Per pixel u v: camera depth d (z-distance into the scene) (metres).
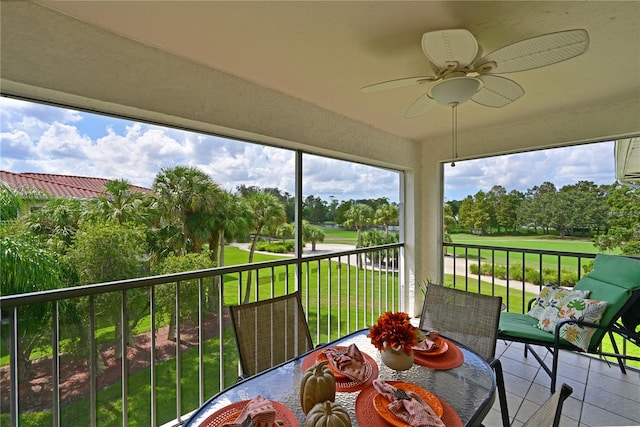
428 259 3.79
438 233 3.72
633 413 1.91
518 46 1.26
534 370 2.47
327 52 1.75
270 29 1.53
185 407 2.18
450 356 1.38
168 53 1.75
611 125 2.53
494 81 1.59
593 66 1.90
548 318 2.32
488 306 1.72
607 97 2.41
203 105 1.89
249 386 1.16
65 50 1.42
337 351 1.35
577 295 2.28
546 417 0.71
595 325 2.05
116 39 1.57
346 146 2.85
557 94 2.35
